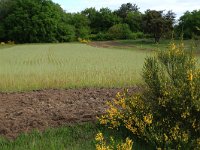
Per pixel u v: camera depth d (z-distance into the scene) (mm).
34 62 31094
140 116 7953
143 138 7859
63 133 8547
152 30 77938
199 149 7188
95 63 26625
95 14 116625
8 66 25766
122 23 112188
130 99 8344
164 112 7816
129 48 60500
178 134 7395
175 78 7859
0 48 67312
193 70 7848
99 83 16594
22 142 8086
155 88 7961
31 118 9656
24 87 15906
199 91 7500
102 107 10891
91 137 8375
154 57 8242
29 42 101438
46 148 7711
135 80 17000
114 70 20422
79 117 9625
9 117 9898
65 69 21641
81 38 104688
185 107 7504
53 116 9875
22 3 102000
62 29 103938
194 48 8352
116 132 8477
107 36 100688
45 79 17156
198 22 81375
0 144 8016
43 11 102750
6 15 103000
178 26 84625
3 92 14812
